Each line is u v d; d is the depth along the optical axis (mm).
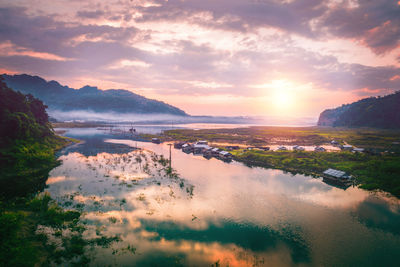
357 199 57469
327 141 179750
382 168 78375
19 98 117312
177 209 49656
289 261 34125
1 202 46344
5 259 29797
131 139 187500
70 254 33062
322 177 76500
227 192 61062
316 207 52562
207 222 44531
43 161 87125
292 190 63500
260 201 55469
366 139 185125
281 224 44656
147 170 81688
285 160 96188
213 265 32531
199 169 86375
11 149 83938
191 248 36188
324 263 33875
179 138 196750
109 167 85125
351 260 34656
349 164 88312
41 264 30656
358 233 42031
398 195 59750
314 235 41156
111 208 48875
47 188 60531
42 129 126000
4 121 90750
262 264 33250
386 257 35469
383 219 47219
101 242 36406
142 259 33094
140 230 40688
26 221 40500
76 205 49594
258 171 84188
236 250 36188
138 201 53031
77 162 93562
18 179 67125
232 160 104688
